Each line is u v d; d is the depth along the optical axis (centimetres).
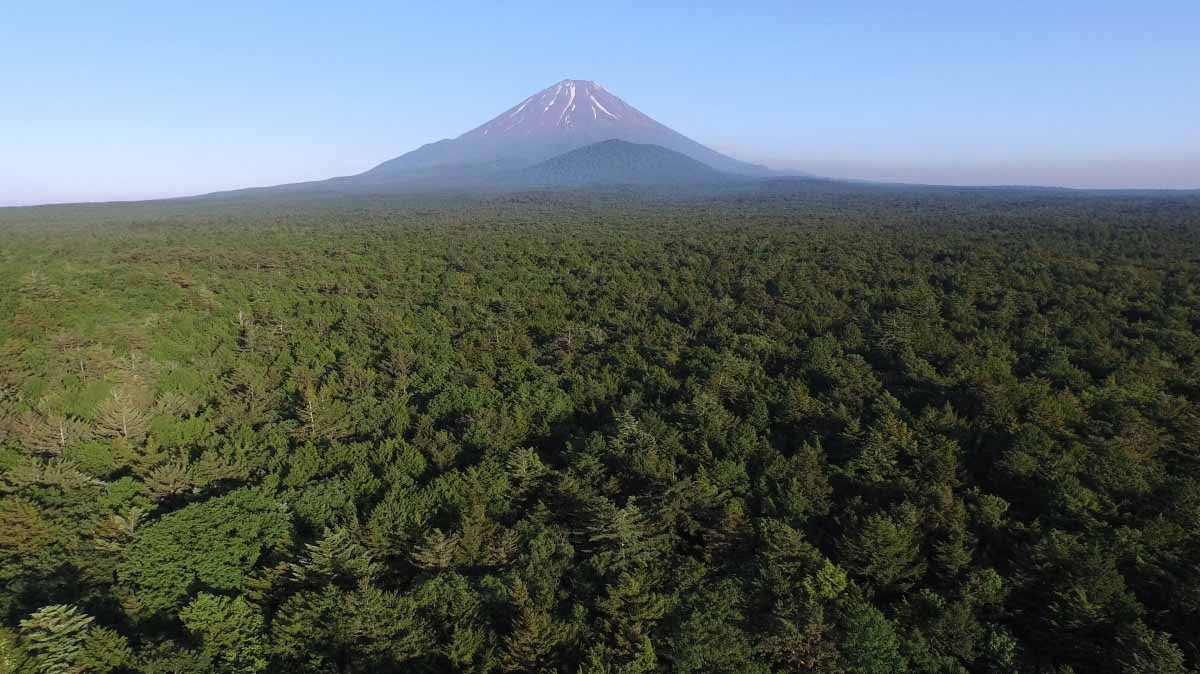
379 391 5144
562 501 3484
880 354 5641
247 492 3284
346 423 4369
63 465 3609
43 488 3462
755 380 5053
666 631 2486
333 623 2466
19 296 6919
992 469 3603
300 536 3119
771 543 2869
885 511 3122
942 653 2406
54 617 2300
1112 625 2448
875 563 2803
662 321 6912
